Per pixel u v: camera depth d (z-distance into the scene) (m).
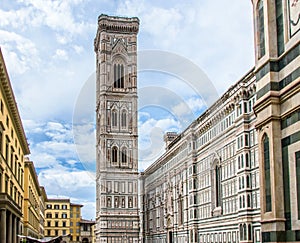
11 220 75.62
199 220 92.88
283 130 26.77
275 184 26.52
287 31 26.70
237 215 85.81
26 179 120.44
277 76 27.53
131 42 109.06
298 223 24.78
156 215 85.06
